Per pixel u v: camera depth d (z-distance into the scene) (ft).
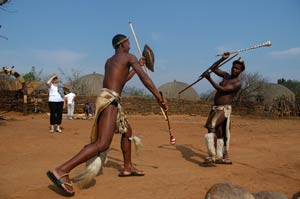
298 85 211.41
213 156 19.57
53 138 29.68
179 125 51.60
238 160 22.02
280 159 22.53
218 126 20.45
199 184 15.76
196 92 125.70
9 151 23.38
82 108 76.74
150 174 17.76
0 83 83.35
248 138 34.04
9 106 71.56
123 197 13.75
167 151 25.54
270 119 79.30
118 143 28.68
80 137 31.01
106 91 15.37
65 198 13.64
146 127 46.01
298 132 41.16
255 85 126.00
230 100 20.39
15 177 16.63
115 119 15.23
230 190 11.32
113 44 16.74
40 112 72.95
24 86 68.85
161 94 16.61
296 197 12.80
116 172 18.26
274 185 15.88
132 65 16.05
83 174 14.32
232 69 20.35
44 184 15.46
